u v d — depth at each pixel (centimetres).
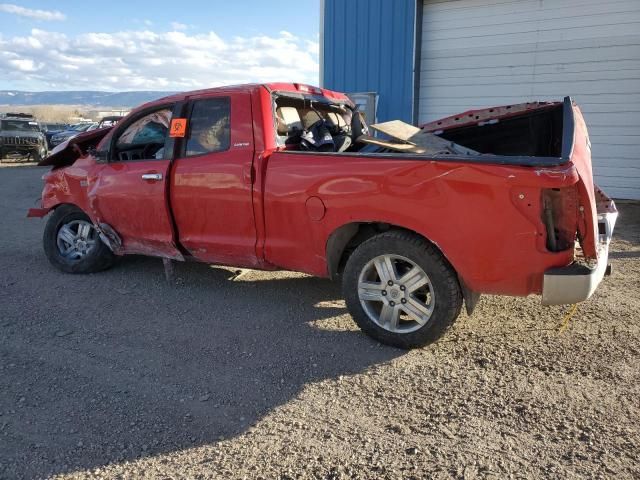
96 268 582
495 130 530
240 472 267
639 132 948
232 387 348
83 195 557
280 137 457
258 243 447
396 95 1143
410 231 384
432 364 372
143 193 501
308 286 541
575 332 418
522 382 345
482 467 266
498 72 1052
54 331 437
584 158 358
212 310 480
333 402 328
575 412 310
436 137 484
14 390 346
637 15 911
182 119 482
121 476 266
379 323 402
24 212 1034
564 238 341
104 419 313
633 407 313
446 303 372
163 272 588
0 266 623
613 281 541
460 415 310
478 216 348
